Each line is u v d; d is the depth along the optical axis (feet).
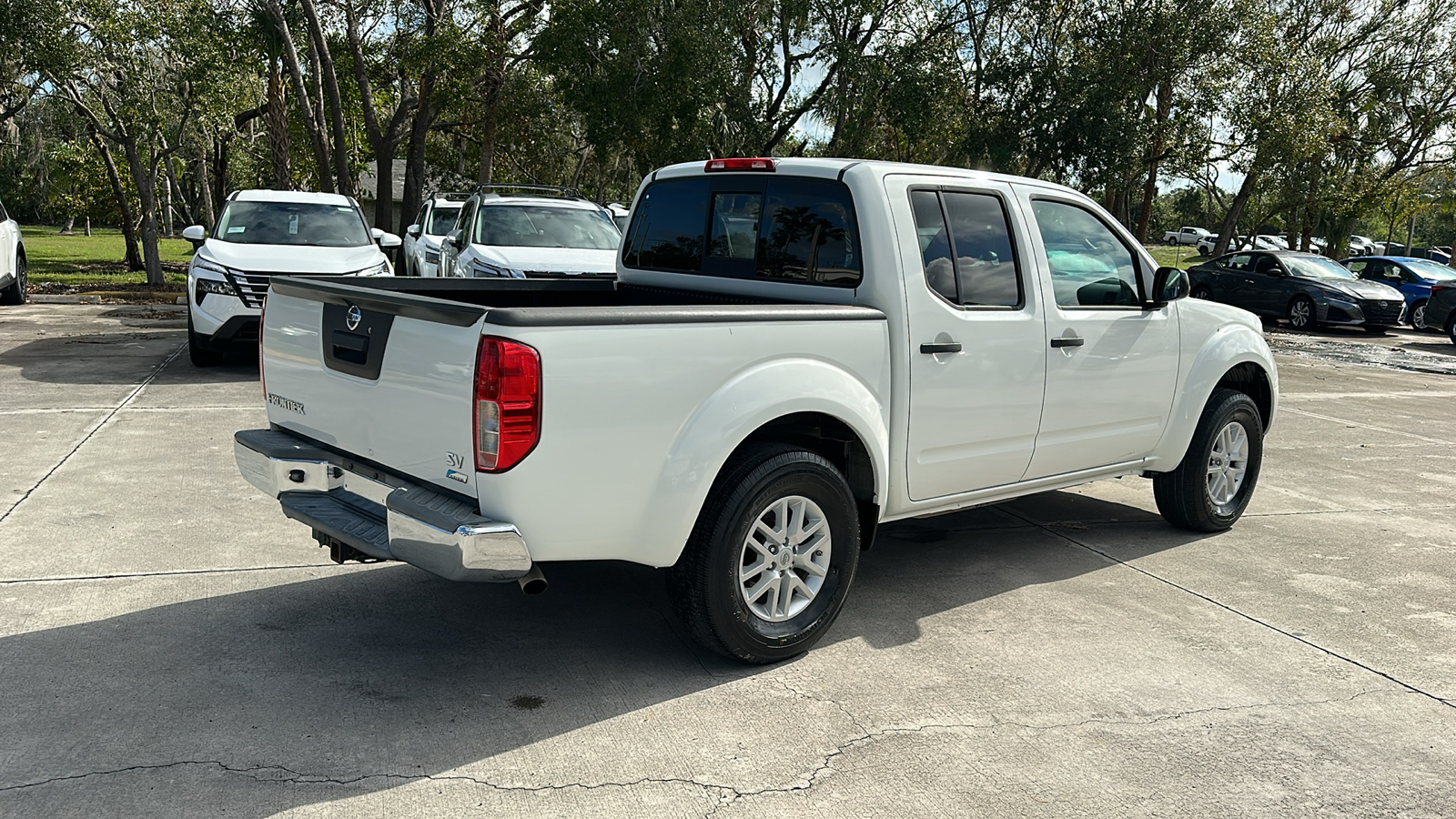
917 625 14.85
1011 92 80.69
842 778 10.55
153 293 64.90
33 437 24.63
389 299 11.78
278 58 69.87
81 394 30.42
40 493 19.88
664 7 74.33
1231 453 20.03
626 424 11.40
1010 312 15.44
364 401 12.45
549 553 11.39
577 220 40.57
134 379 33.32
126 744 10.67
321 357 13.19
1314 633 14.93
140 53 69.15
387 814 9.59
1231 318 19.76
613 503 11.49
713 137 78.59
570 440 11.03
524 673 12.80
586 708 11.92
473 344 10.85
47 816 9.33
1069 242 16.61
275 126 70.69
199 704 11.62
